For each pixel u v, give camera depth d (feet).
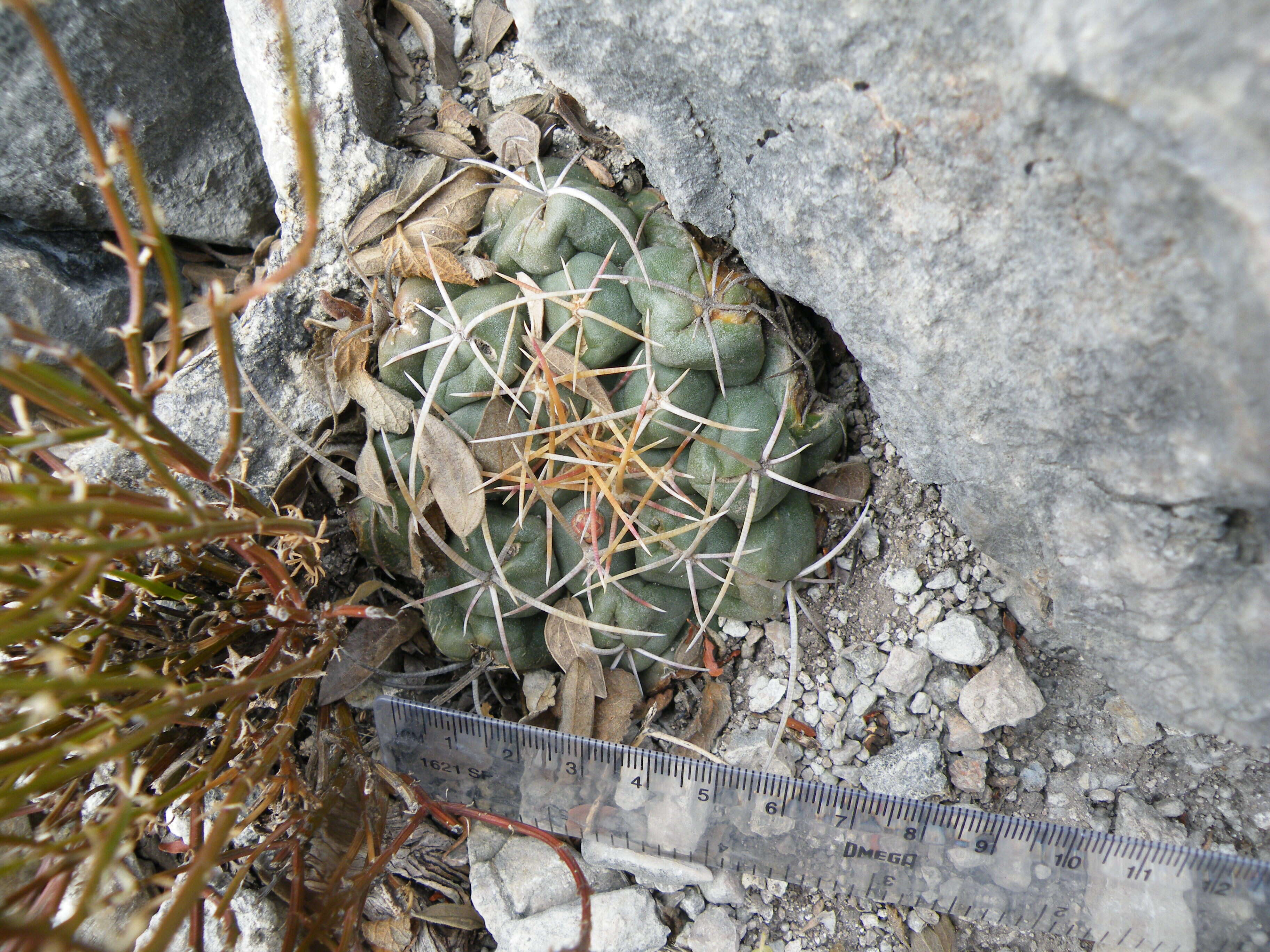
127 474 0.52
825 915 0.50
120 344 0.60
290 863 0.50
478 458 0.51
